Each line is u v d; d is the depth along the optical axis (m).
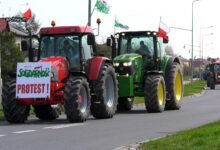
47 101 39.94
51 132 32.56
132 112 52.25
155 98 50.31
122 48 54.34
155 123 38.97
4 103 40.00
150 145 25.22
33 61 42.75
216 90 116.25
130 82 50.84
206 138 26.58
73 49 42.53
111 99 44.97
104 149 25.48
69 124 38.34
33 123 40.00
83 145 26.73
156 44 53.47
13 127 36.22
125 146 25.52
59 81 40.28
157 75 51.72
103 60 44.06
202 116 45.62
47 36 43.28
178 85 56.38
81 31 42.75
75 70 42.09
